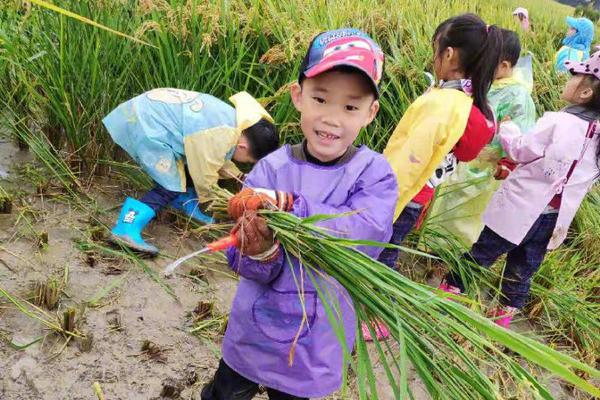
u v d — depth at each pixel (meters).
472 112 2.07
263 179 1.35
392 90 3.02
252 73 2.89
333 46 1.24
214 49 2.77
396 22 3.41
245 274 1.25
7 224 2.16
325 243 1.17
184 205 2.44
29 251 2.06
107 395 1.64
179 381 1.75
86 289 1.98
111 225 2.31
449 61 2.10
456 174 2.68
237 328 1.36
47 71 2.42
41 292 1.85
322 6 3.29
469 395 1.16
